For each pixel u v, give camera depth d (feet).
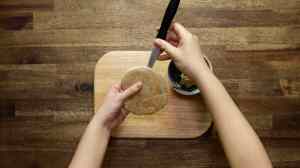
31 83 3.77
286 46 3.72
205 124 3.51
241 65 3.71
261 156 2.72
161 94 3.19
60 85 3.76
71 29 3.77
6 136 3.76
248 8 3.74
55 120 3.74
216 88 2.92
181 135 3.52
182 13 3.74
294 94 3.70
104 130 3.19
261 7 3.73
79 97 3.74
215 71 3.72
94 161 3.08
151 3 3.75
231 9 3.74
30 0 3.81
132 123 3.52
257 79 3.71
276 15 3.73
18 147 3.76
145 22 3.75
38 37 3.79
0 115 3.78
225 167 3.62
